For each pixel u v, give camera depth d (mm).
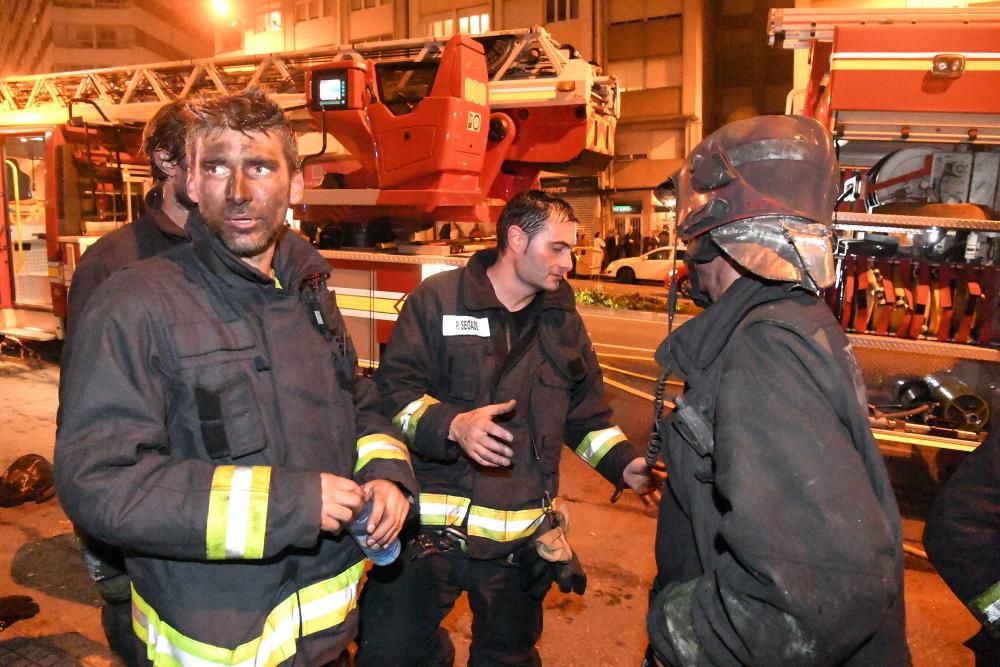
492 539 1938
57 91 7547
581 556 3693
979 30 4016
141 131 7250
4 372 7109
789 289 1190
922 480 4812
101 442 1168
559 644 2947
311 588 1404
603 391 2238
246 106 1324
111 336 1224
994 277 4188
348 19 29375
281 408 1363
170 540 1158
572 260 2020
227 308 1352
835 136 4320
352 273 5250
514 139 5520
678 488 1273
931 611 3258
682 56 23969
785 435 1041
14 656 2738
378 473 1488
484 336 2025
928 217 4137
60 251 6781
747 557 1000
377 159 5254
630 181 24984
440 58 5105
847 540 987
